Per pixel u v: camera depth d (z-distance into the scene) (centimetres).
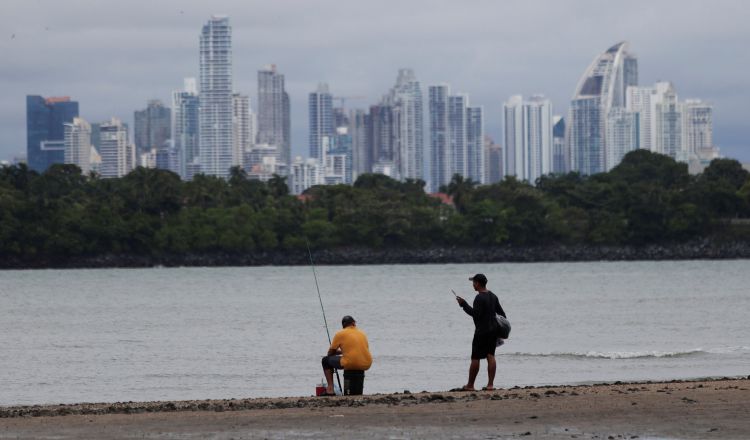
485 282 5981
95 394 8562
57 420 4812
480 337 5891
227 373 9950
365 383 8825
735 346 12019
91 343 13538
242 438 4297
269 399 5747
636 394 5488
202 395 8406
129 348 12725
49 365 10825
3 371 10294
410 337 14025
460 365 10256
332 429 4478
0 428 4578
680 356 10644
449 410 4956
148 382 9325
